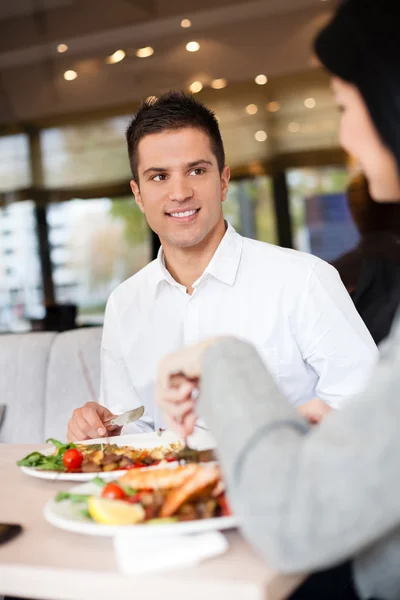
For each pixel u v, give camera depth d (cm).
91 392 267
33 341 278
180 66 518
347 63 76
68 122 523
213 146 175
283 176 511
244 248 183
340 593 103
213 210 175
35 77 527
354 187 480
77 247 518
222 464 74
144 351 188
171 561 77
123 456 127
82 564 81
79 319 516
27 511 107
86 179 519
